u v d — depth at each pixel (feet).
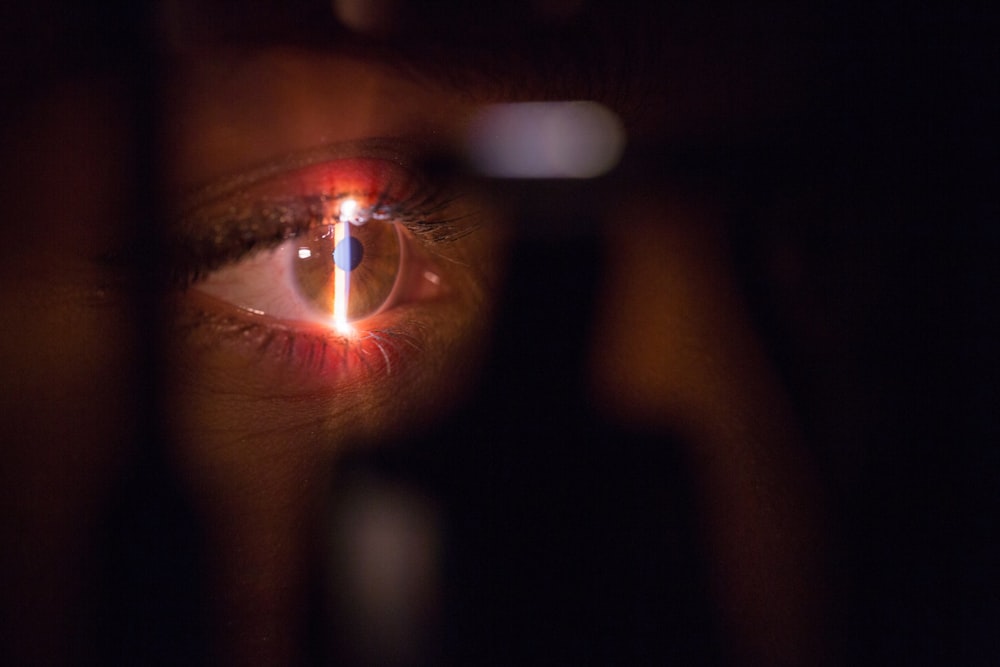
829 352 0.72
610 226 0.72
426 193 0.71
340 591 0.71
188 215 0.69
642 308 0.72
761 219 0.73
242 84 0.68
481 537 0.70
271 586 0.70
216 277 0.71
